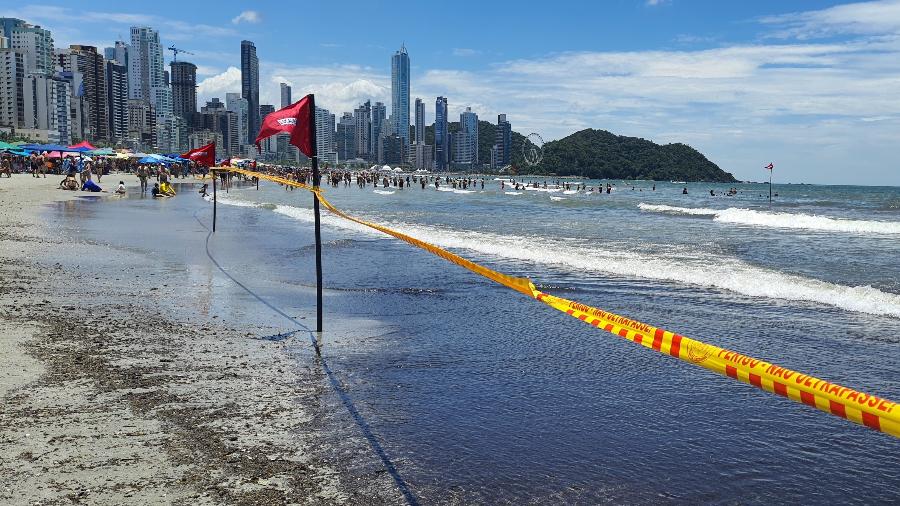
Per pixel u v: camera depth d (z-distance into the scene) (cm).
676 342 269
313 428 503
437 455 454
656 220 3334
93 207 3225
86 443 460
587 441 484
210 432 488
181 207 3606
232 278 1277
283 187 9644
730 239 2173
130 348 725
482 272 411
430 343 789
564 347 770
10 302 941
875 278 1291
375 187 11594
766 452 465
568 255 1630
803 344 769
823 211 4594
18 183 4931
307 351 745
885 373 652
